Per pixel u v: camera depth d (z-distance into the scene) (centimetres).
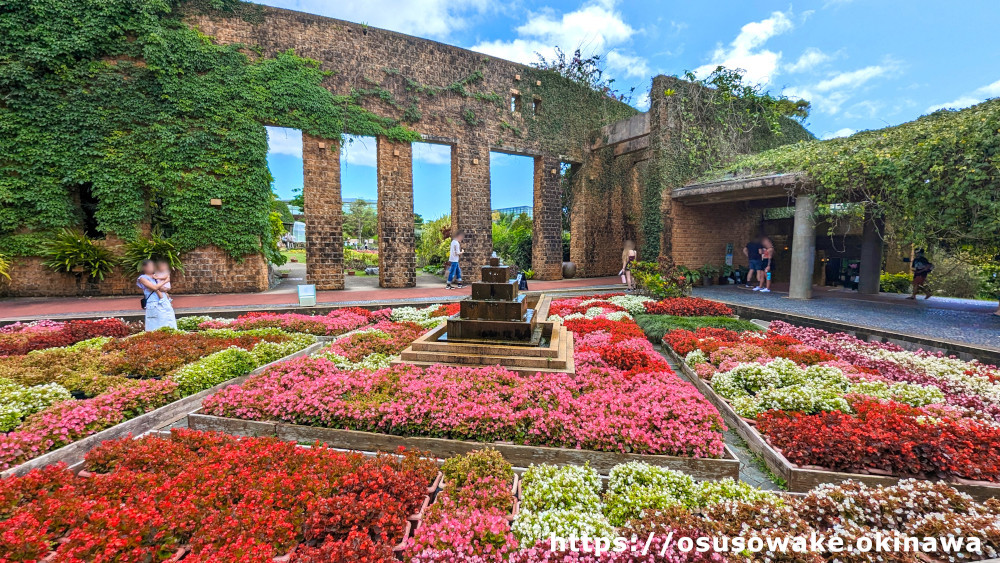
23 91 971
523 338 462
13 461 271
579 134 1784
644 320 768
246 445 287
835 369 445
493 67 1563
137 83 1049
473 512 217
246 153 1157
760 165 1223
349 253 2622
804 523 213
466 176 1519
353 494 230
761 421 350
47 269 1024
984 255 855
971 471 268
